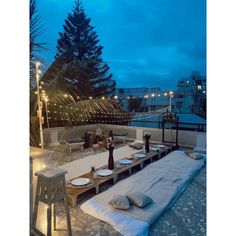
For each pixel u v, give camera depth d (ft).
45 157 5.79
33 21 11.32
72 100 16.61
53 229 5.96
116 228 5.87
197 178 9.84
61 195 5.19
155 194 7.63
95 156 13.60
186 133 16.88
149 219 6.10
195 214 6.79
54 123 17.51
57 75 14.61
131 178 9.09
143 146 14.84
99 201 7.04
